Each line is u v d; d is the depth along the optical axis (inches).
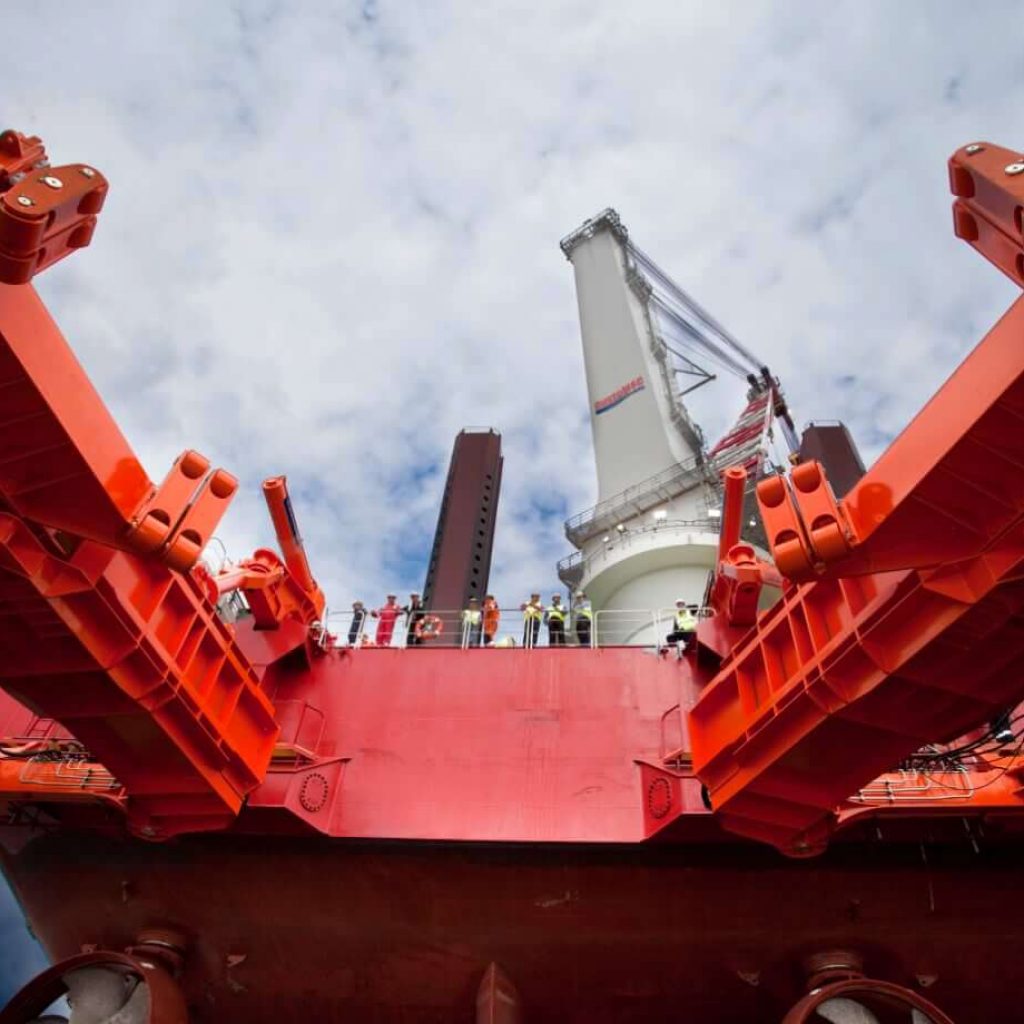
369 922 644.1
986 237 285.4
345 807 649.6
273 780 604.7
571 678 731.4
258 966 667.4
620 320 1681.8
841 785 494.3
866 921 615.2
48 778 599.5
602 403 1551.4
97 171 292.4
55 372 320.8
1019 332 283.4
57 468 339.3
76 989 605.9
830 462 1535.4
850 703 430.3
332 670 765.9
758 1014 645.9
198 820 577.0
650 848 622.2
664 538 1171.9
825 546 346.3
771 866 611.8
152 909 665.6
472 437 1518.2
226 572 716.0
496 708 716.7
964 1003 633.6
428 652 770.2
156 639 477.4
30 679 462.3
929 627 384.8
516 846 629.3
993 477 317.4
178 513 370.6
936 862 607.2
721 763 544.7
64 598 414.6
